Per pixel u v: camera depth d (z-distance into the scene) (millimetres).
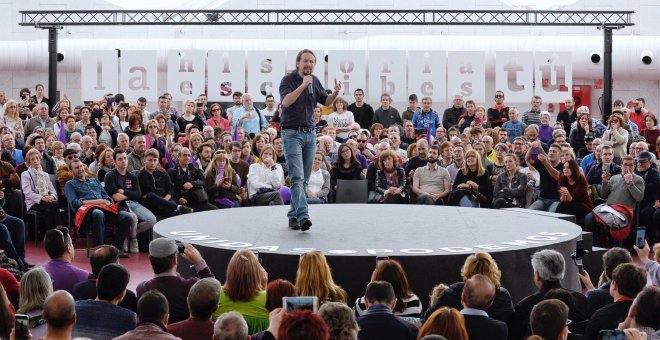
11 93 24969
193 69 21281
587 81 24719
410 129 17938
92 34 24984
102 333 6277
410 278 8594
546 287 7188
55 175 14039
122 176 13703
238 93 19609
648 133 18156
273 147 15477
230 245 9078
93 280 7512
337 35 25234
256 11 20938
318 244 9156
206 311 6047
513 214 11641
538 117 20000
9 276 7777
